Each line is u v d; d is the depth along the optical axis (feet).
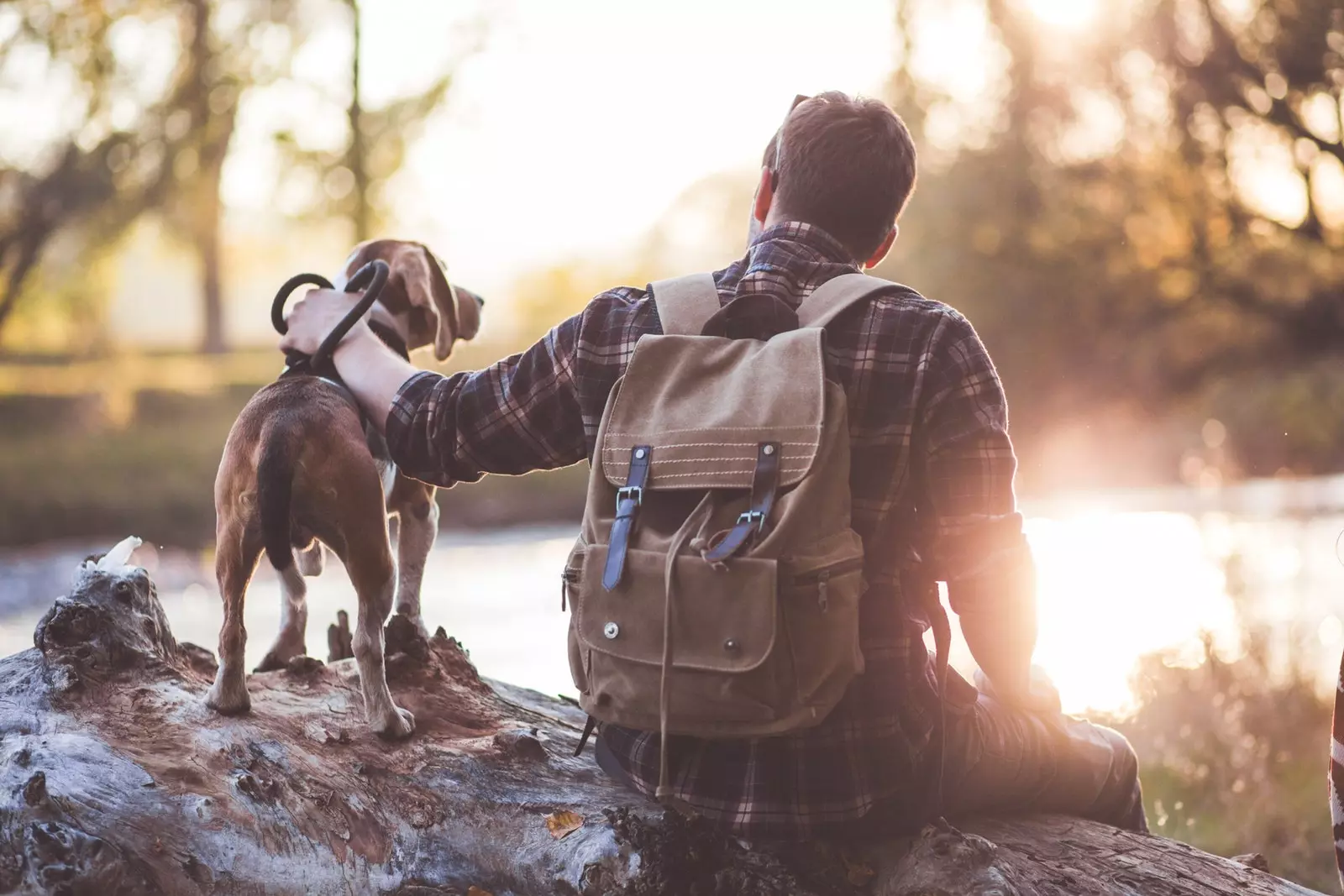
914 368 7.25
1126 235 65.36
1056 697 8.98
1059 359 64.18
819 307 7.48
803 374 7.10
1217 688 18.35
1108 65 64.18
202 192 77.56
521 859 8.14
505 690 11.39
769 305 7.49
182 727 8.74
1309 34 59.88
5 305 79.20
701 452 7.05
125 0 72.08
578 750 8.39
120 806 7.82
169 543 45.73
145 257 114.11
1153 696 18.24
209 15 71.87
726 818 7.63
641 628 6.98
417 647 10.52
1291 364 61.67
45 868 7.34
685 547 6.91
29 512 45.55
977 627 7.50
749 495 6.95
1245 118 63.16
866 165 7.80
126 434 61.98
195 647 10.70
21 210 73.56
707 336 7.57
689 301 7.80
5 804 7.63
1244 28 61.57
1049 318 64.54
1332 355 61.67
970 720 8.28
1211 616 24.03
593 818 8.27
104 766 8.07
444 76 70.54
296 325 9.68
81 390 73.51
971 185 66.80
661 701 6.88
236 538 9.03
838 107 7.96
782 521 6.77
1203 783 15.51
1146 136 65.00
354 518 9.00
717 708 6.86
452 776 8.82
